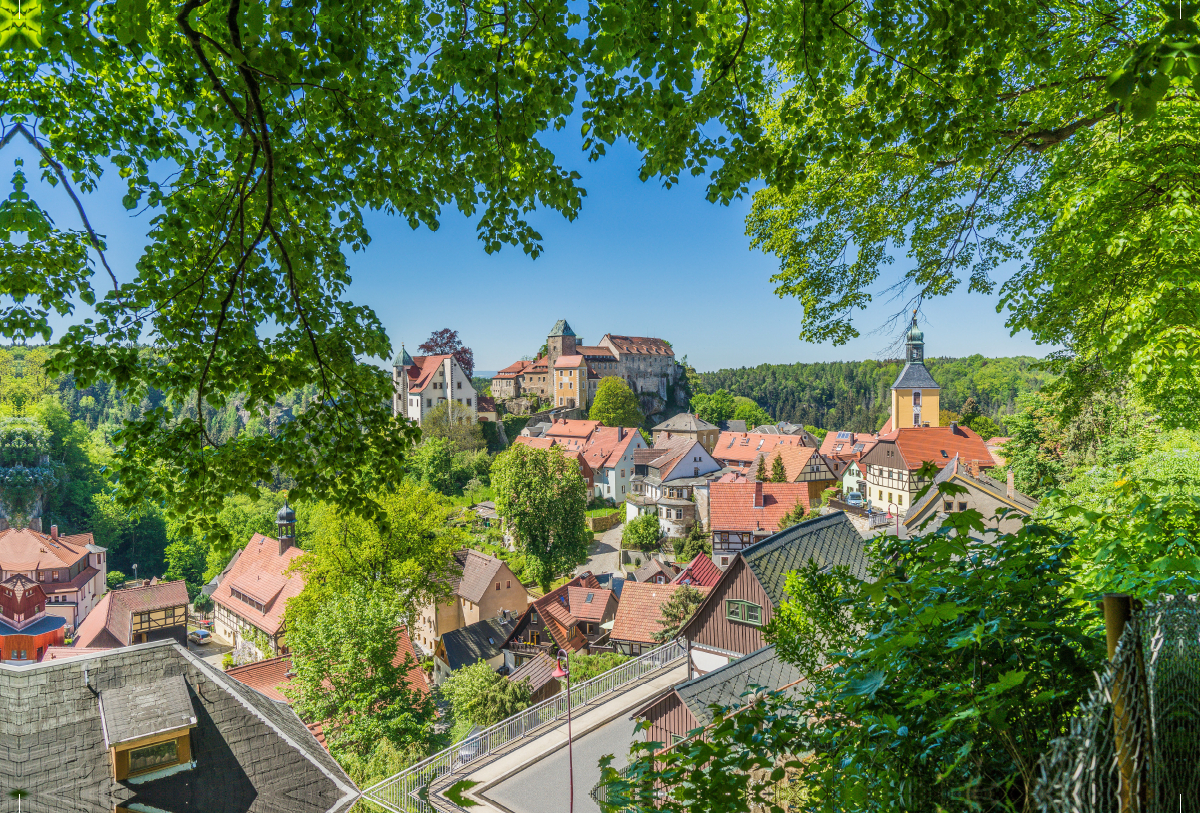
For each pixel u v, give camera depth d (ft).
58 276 19.52
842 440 296.51
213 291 20.86
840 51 18.51
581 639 120.26
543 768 50.11
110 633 133.69
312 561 104.12
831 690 10.48
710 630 65.10
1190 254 24.21
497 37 19.24
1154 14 20.27
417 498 112.57
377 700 74.28
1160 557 9.12
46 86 19.33
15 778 34.32
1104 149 25.12
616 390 342.23
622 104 17.94
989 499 101.96
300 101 19.53
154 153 21.03
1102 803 6.28
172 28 17.24
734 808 9.48
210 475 19.36
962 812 7.63
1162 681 7.09
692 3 14.51
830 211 30.37
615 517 242.78
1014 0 16.02
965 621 8.98
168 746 37.96
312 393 24.39
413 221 21.40
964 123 18.61
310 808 38.70
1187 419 30.45
